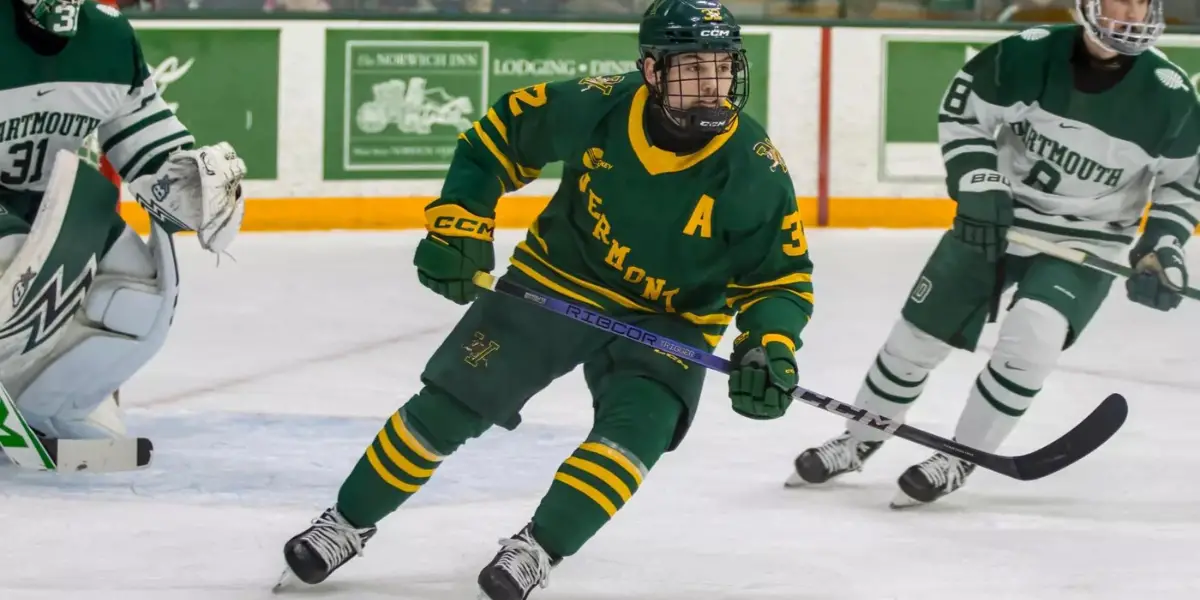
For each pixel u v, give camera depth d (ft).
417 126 64.54
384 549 23.91
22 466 27.07
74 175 26.66
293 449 30.86
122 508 25.81
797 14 70.33
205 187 26.91
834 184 69.00
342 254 58.80
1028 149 28.07
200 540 24.09
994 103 27.50
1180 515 27.94
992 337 47.16
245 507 26.27
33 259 26.32
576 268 21.45
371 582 22.20
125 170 28.50
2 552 23.02
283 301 49.62
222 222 27.40
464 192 21.02
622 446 20.07
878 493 29.01
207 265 55.88
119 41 27.66
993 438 27.71
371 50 63.41
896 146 69.46
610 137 20.29
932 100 69.46
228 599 21.17
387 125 64.08
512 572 19.53
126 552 23.29
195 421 33.12
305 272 54.95
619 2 68.28
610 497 19.88
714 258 20.74
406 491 21.02
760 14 70.28
